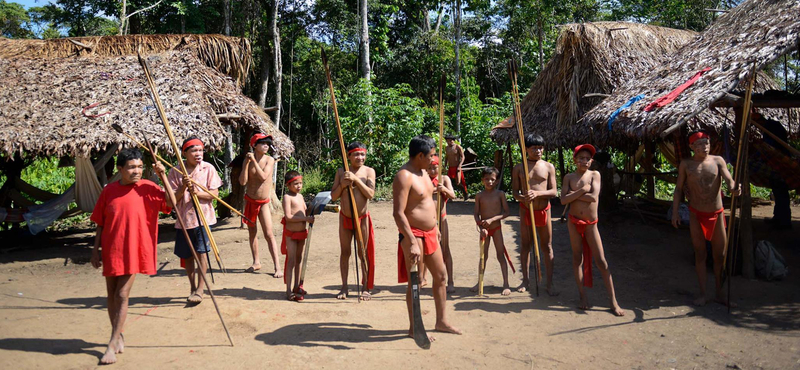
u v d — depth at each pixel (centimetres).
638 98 669
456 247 769
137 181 390
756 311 477
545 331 435
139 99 791
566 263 669
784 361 372
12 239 832
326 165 1495
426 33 2427
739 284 556
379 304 505
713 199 492
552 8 1797
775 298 509
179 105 800
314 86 2348
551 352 392
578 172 489
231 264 675
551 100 1117
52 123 720
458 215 1041
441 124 445
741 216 575
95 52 943
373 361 371
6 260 686
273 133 925
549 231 533
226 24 1764
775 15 625
